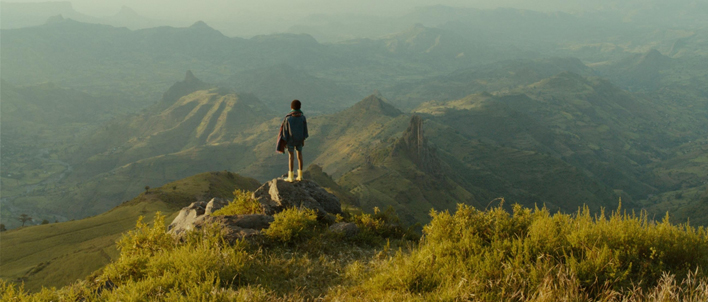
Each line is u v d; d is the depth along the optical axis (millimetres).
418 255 7430
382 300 6309
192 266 6992
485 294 5738
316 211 12016
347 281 7629
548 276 5738
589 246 6410
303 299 6762
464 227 7863
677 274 5766
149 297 6305
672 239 6328
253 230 9492
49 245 95688
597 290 5609
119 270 7430
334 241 10312
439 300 5879
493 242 7145
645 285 5625
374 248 10797
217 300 5922
